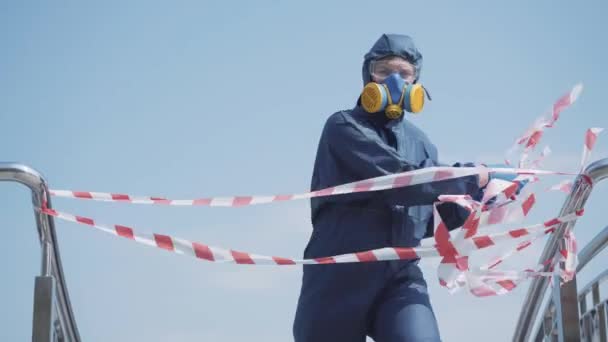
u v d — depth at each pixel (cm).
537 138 389
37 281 342
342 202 388
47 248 348
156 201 368
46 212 345
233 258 363
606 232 366
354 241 383
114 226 360
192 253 364
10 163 339
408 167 378
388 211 387
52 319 342
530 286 413
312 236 398
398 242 384
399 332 365
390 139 400
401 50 410
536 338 448
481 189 387
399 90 389
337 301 382
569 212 362
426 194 369
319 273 388
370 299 380
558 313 372
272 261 363
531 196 371
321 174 401
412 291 379
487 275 367
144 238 363
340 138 390
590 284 421
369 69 414
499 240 360
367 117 398
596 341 415
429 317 372
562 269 361
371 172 380
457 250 360
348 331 384
